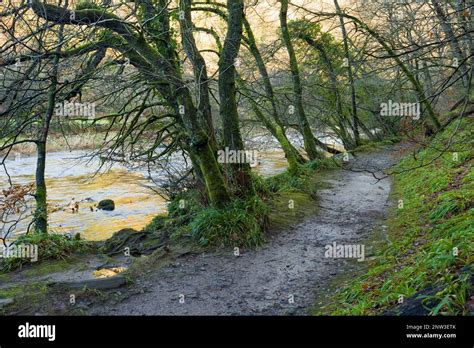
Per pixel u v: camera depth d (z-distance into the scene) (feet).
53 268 24.98
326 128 83.87
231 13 30.40
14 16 23.66
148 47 28.25
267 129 55.72
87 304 20.65
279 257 26.96
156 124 38.42
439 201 29.43
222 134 34.12
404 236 26.37
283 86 60.08
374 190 46.98
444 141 43.57
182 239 29.68
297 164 50.83
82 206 55.16
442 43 17.37
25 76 26.27
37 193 30.81
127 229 34.40
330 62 49.19
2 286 22.21
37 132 32.58
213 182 30.35
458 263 16.03
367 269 23.35
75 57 29.48
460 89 45.88
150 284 23.17
